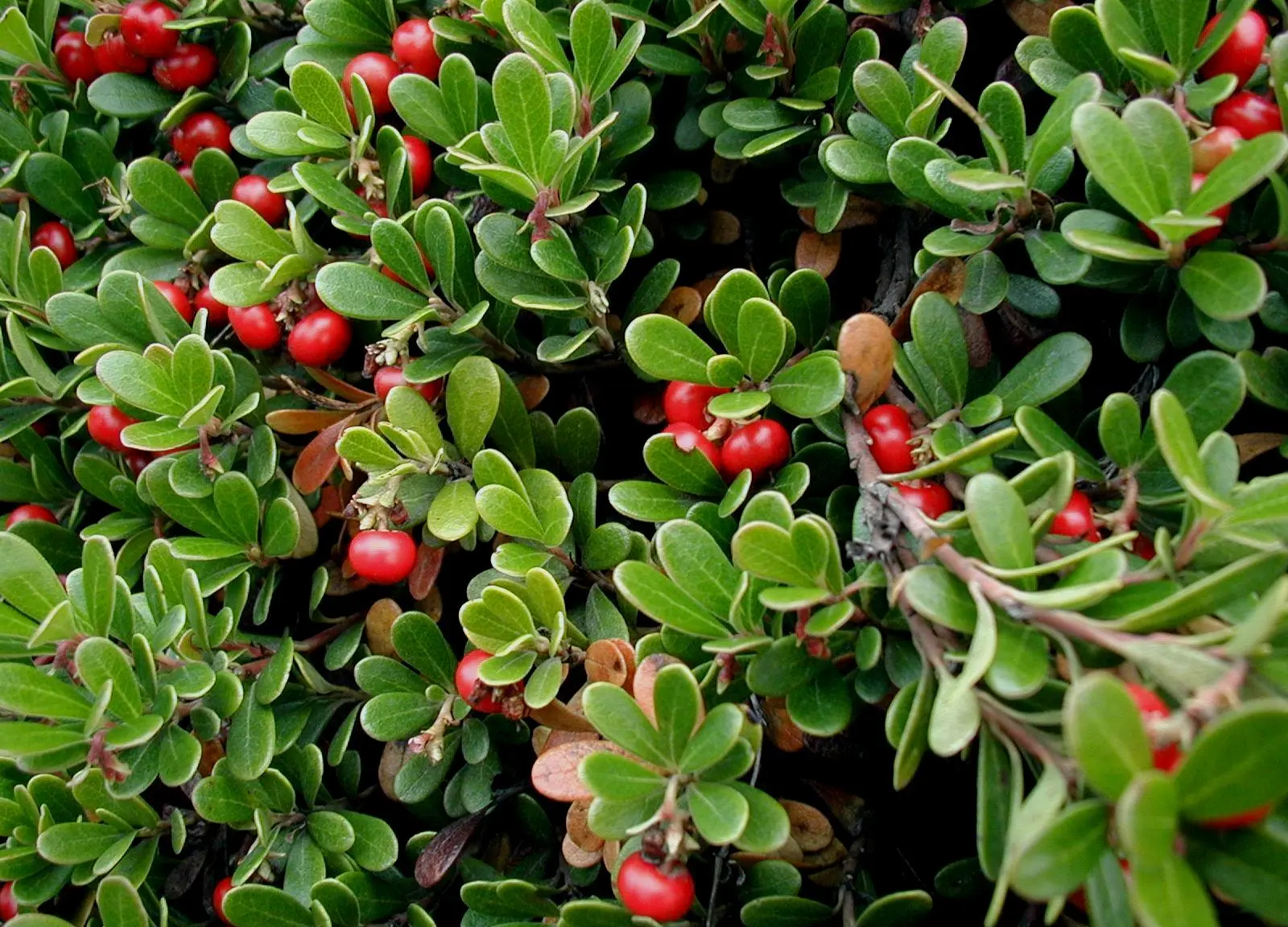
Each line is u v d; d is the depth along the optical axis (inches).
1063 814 9.0
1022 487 9.9
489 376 11.6
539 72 11.1
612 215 12.2
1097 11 10.5
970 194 11.1
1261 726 8.7
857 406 11.0
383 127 12.2
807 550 10.1
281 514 12.0
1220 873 9.0
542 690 10.9
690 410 11.5
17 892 11.6
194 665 11.4
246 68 13.1
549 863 12.0
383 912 11.8
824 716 10.4
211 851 12.6
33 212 13.9
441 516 11.6
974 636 9.6
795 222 13.0
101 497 12.7
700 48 12.3
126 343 12.3
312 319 12.2
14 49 13.4
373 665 11.8
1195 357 10.3
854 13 12.7
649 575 10.6
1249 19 10.7
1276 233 10.7
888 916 10.6
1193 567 9.8
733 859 11.0
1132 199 10.0
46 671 11.6
